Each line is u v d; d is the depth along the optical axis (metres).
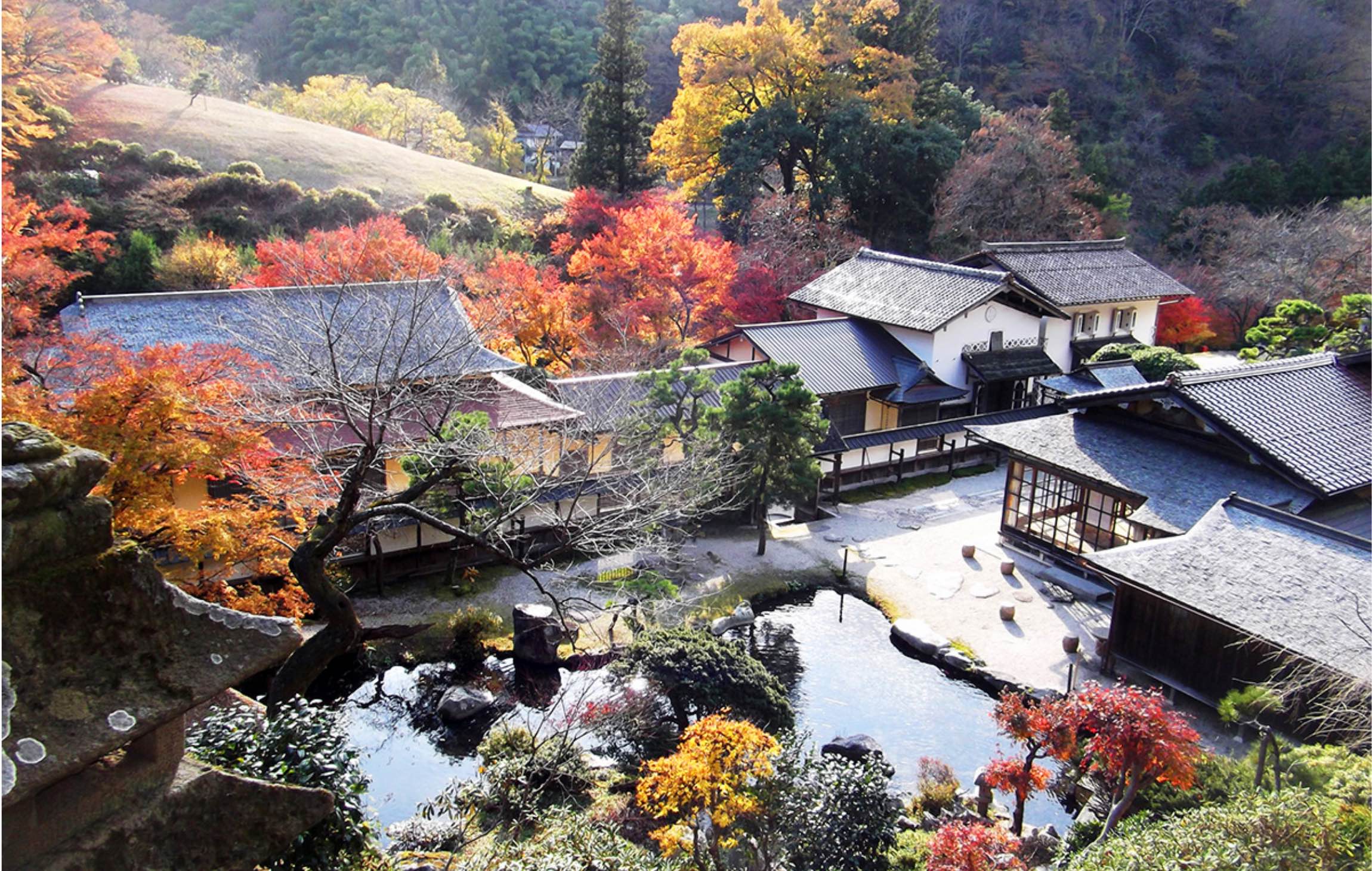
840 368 29.33
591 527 18.73
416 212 43.25
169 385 12.88
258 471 15.52
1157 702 12.07
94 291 33.06
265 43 67.56
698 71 49.62
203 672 3.74
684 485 19.58
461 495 18.11
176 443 12.85
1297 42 61.19
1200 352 43.56
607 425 20.83
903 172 44.50
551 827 11.40
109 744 3.38
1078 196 48.06
